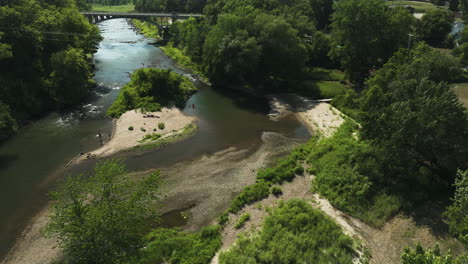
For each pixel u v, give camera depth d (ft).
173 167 141.49
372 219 106.83
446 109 108.88
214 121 191.42
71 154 150.71
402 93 132.57
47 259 93.35
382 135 119.14
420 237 98.58
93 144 159.43
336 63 285.23
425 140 108.37
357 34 216.13
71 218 73.10
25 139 163.94
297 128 183.11
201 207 116.26
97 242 71.26
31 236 102.27
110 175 83.92
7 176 133.90
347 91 212.64
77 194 78.95
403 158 116.26
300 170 136.87
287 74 247.70
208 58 250.57
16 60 195.62
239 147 160.76
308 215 104.12
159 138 166.20
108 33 460.55
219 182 130.82
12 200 119.65
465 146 108.99
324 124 184.85
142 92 206.49
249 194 120.06
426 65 153.28
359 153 128.16
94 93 225.56
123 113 191.62
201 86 251.60
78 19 255.91
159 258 91.61
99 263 69.72
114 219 73.67
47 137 165.99
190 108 210.38
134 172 136.67
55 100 199.11
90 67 255.91
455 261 61.82
